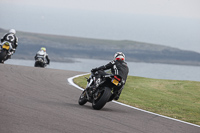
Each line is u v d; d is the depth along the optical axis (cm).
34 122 2102
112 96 3197
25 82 4262
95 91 3067
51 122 2162
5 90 3372
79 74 6378
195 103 4831
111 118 2644
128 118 2770
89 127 2177
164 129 2523
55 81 4847
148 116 3070
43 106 2739
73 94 3875
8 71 5169
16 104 2658
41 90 3794
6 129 1859
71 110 2742
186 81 7144
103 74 3075
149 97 4784
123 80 3095
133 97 4547
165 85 6419
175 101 4753
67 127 2084
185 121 3159
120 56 3212
